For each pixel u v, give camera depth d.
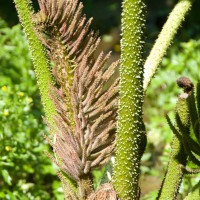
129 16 1.20
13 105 3.49
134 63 1.22
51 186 3.62
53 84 1.46
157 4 7.59
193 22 6.48
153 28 6.93
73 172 1.35
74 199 1.38
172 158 1.35
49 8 1.33
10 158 3.31
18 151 3.37
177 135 1.31
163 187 1.37
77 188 1.42
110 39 6.88
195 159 1.33
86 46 1.36
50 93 1.35
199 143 1.32
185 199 1.33
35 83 4.11
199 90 1.31
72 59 1.35
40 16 1.33
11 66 4.23
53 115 1.35
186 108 1.30
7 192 3.15
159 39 1.49
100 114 1.35
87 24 1.35
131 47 1.21
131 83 1.23
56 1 1.33
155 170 3.93
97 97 1.34
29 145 3.41
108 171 1.46
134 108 1.24
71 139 1.33
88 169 1.35
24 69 4.21
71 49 1.35
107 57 1.35
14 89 3.72
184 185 2.89
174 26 1.48
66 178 1.42
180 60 4.73
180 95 1.30
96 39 1.38
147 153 3.82
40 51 1.45
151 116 4.55
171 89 4.60
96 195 1.29
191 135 1.40
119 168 1.28
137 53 1.22
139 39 1.21
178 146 1.34
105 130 1.34
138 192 1.33
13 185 3.42
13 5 7.05
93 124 1.33
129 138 1.26
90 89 1.33
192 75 4.64
